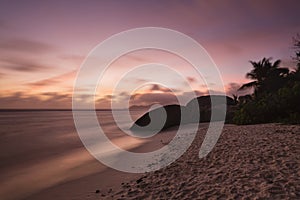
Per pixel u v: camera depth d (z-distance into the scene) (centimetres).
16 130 2727
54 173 848
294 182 472
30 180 766
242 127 1573
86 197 581
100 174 805
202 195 479
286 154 685
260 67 3062
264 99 1973
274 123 1622
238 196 445
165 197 501
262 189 458
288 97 1755
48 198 600
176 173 678
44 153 1270
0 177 804
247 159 687
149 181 640
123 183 669
